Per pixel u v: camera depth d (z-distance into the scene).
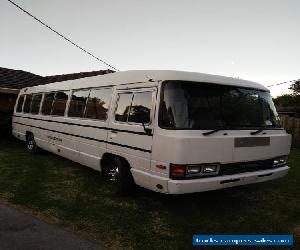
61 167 8.17
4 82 15.54
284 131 5.88
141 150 5.12
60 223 4.58
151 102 5.01
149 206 5.43
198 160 4.57
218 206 5.58
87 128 6.73
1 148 10.95
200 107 4.81
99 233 4.30
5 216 4.75
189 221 4.86
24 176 7.12
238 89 5.36
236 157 4.95
